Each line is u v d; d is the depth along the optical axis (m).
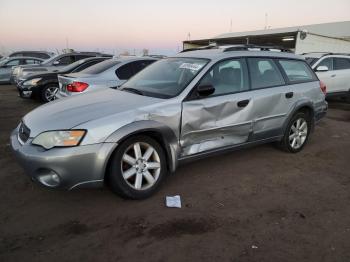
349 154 5.70
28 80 10.59
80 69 10.71
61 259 2.84
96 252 2.94
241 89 4.63
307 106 5.50
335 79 11.10
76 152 3.35
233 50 4.87
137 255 2.90
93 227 3.32
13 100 11.52
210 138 4.35
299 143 5.62
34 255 2.89
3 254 2.90
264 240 3.13
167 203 3.78
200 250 2.97
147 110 3.78
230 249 2.99
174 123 3.95
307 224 3.42
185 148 4.14
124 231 3.25
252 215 3.58
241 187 4.25
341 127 7.88
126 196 3.74
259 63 4.96
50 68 13.35
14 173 4.60
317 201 3.93
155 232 3.24
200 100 4.16
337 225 3.42
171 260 2.84
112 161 3.59
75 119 3.54
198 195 4.01
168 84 4.39
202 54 4.79
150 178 3.90
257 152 5.60
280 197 4.01
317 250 3.00
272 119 5.03
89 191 4.07
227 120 4.43
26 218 3.48
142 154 3.85
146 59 8.20
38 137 3.47
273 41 26.19
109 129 3.50
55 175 3.39
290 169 4.91
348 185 4.41
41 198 3.91
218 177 4.54
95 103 4.00
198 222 3.42
